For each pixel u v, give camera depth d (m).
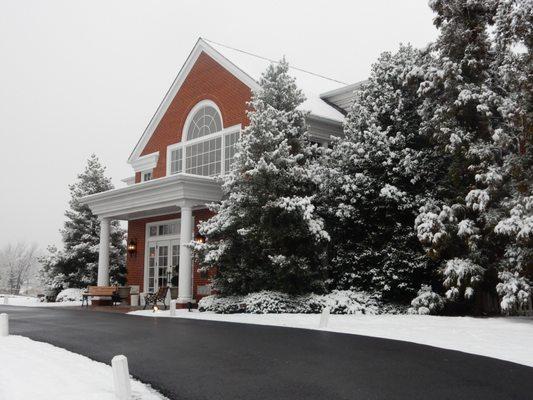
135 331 12.27
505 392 6.35
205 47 25.20
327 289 18.20
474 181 16.58
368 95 19.47
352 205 18.23
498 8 15.20
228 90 24.02
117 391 6.13
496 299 17.25
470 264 15.42
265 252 17.20
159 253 25.17
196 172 25.16
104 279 24.61
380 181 18.08
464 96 15.87
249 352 9.11
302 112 19.17
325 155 19.14
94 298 25.02
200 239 21.94
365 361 8.23
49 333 12.34
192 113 25.88
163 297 20.64
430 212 16.05
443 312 17.23
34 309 21.34
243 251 17.62
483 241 15.71
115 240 31.61
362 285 18.11
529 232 13.59
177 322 14.31
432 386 6.64
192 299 21.27
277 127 18.38
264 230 17.02
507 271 14.71
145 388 6.81
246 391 6.52
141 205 21.94
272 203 16.70
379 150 18.08
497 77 17.00
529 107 14.73
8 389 6.76
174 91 27.08
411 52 19.62
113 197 23.33
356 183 18.06
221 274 18.05
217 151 24.19
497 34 15.16
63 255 30.00
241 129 23.00
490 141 16.47
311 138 22.28
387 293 17.75
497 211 15.20
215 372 7.59
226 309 16.97
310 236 17.19
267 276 17.22
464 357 8.56
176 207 22.50
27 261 78.88
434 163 18.03
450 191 17.27
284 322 13.76
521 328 12.43
